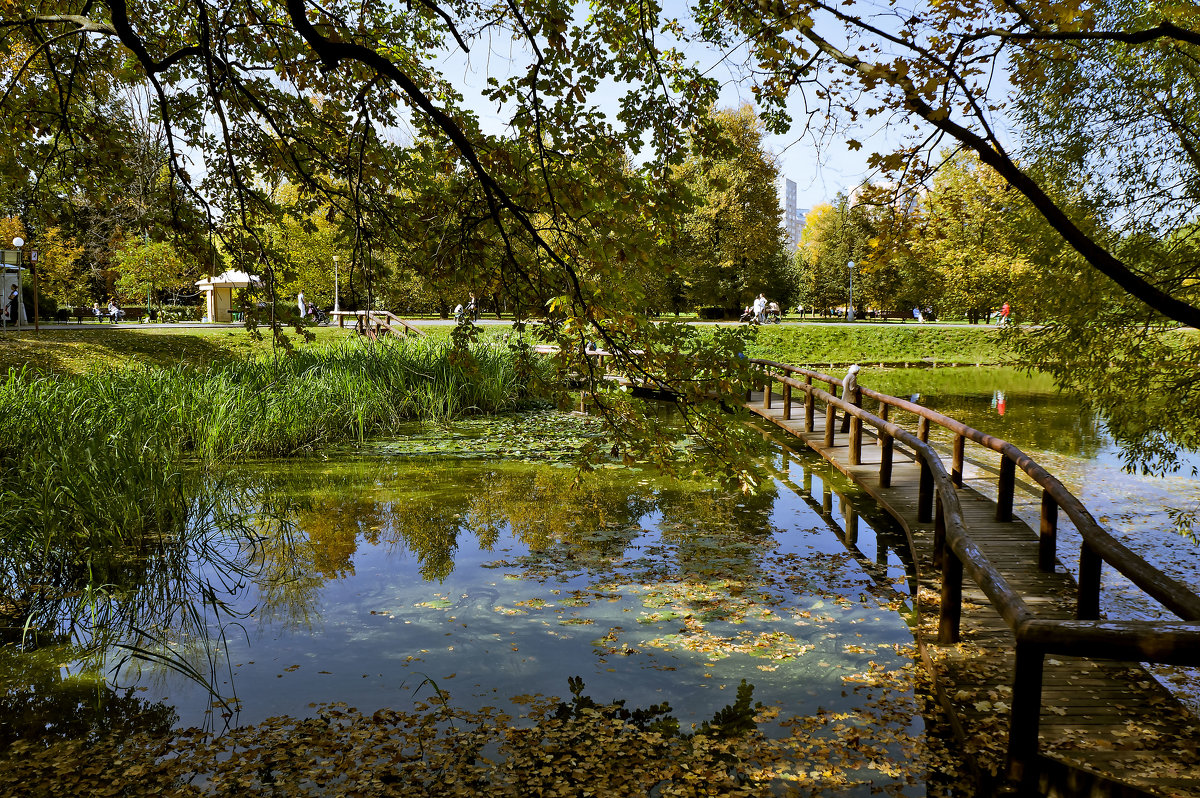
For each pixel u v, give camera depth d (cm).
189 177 496
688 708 421
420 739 388
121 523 699
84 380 1180
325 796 339
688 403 436
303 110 505
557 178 396
